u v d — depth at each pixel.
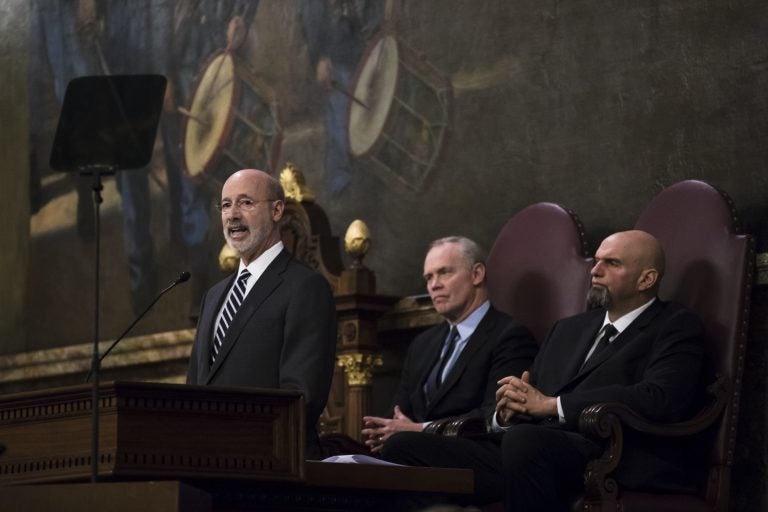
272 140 24.30
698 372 15.81
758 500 17.22
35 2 28.86
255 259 15.45
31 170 28.61
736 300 16.36
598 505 14.93
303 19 24.02
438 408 18.30
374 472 13.19
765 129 17.94
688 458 16.00
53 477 11.83
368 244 20.88
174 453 11.69
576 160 19.94
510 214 20.66
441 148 21.66
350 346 20.64
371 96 22.78
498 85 21.02
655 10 19.27
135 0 27.09
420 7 22.19
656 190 18.98
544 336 18.53
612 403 15.16
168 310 25.77
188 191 25.66
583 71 20.00
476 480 16.17
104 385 11.62
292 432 12.16
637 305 16.61
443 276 18.69
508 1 21.02
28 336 28.30
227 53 25.33
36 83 28.72
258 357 14.69
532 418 16.34
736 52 18.36
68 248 27.80
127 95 15.59
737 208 18.03
